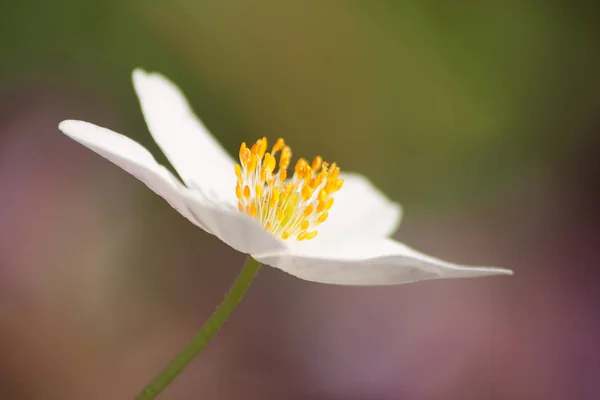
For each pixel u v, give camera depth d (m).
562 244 0.28
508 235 0.28
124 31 0.26
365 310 0.24
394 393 0.23
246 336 0.24
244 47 0.28
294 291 0.25
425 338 0.24
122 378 0.23
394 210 0.17
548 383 0.23
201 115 0.28
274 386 0.23
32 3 0.25
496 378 0.23
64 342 0.23
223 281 0.25
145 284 0.25
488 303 0.25
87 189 0.25
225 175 0.16
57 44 0.26
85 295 0.23
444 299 0.24
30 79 0.25
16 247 0.23
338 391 0.23
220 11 0.28
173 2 0.27
